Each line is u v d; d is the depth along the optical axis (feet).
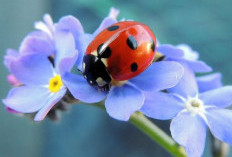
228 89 0.30
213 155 0.32
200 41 0.62
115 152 0.60
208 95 0.30
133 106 0.28
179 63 0.29
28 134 0.58
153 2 0.60
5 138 0.57
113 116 0.28
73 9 0.60
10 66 0.30
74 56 0.28
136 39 0.28
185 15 0.61
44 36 0.31
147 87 0.29
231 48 0.62
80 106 0.61
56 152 0.60
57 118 0.31
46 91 0.30
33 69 0.30
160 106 0.29
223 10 0.62
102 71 0.28
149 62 0.29
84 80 0.29
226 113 0.30
